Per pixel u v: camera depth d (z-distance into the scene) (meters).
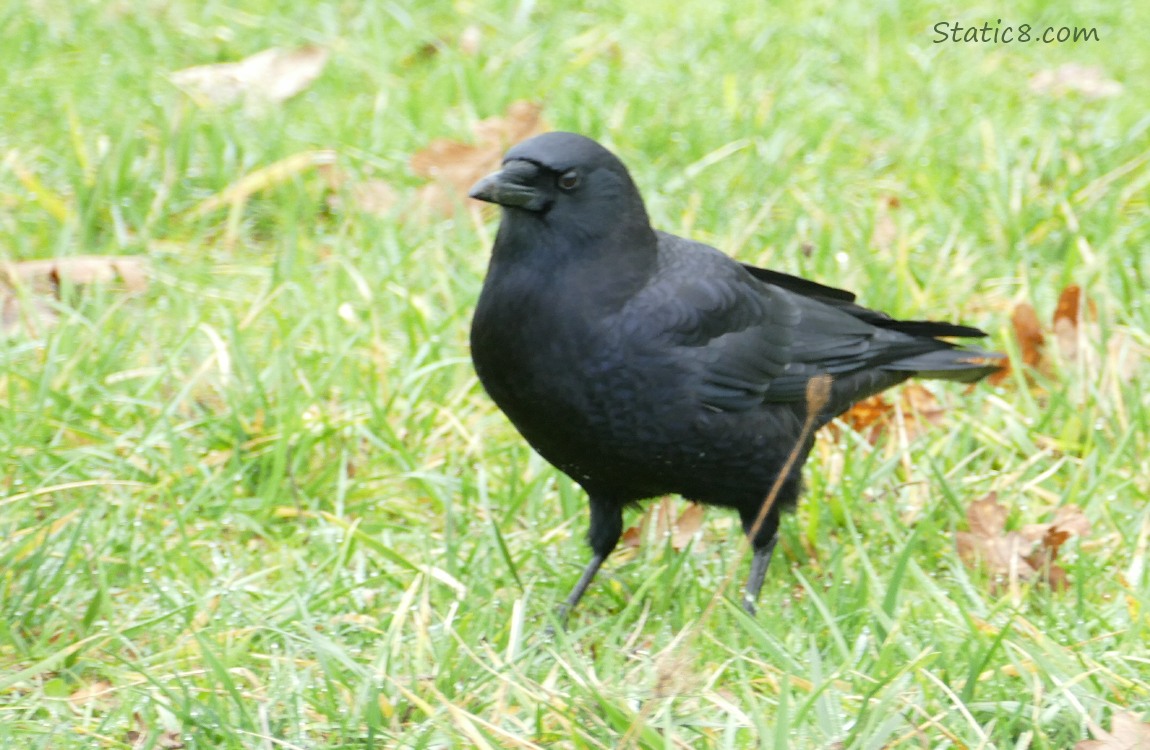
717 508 9.52
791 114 14.09
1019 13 15.94
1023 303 11.38
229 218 12.47
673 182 13.10
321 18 15.10
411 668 7.91
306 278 11.78
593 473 8.87
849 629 8.63
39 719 7.68
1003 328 11.53
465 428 10.61
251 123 13.37
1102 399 10.62
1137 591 8.77
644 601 9.16
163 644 8.34
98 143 12.95
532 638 8.65
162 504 9.67
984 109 14.23
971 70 14.99
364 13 15.13
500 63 14.62
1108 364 10.88
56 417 10.08
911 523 9.93
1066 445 10.59
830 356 9.49
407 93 14.08
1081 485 10.09
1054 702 7.61
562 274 8.42
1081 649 8.25
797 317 9.51
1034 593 9.10
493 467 10.41
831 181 13.26
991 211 12.85
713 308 8.79
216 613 8.63
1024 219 12.55
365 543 9.01
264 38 14.73
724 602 8.45
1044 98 14.57
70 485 9.31
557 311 8.39
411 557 9.43
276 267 11.60
